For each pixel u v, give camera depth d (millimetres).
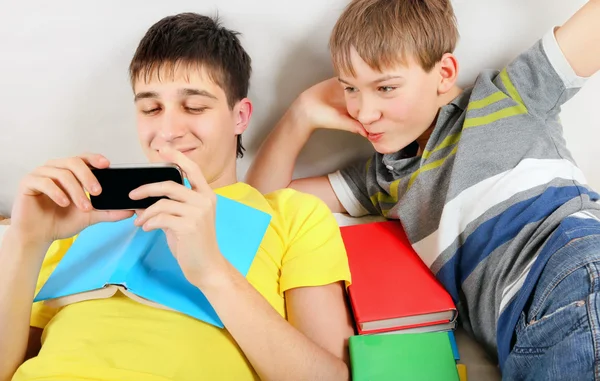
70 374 788
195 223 765
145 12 1178
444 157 1094
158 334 839
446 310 1017
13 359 871
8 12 1163
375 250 1150
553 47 1044
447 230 1060
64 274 928
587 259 830
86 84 1245
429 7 1051
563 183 1010
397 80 1044
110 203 801
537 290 880
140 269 866
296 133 1224
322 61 1236
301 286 976
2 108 1270
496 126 1054
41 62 1218
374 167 1253
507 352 921
